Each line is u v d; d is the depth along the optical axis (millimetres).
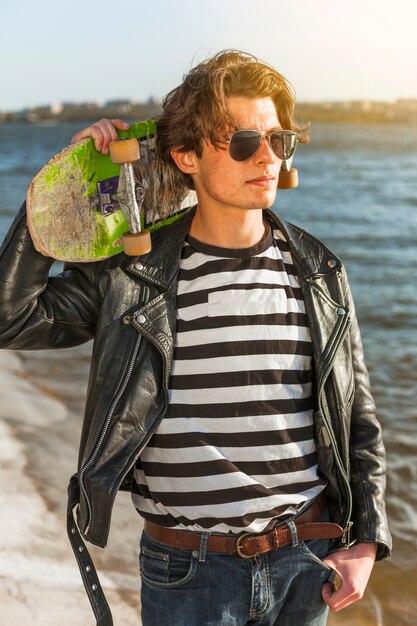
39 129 177125
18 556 3486
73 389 6148
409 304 11742
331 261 2119
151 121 2111
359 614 3527
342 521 2133
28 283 1970
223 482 1928
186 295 2016
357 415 2195
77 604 3217
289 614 2055
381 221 24875
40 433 5016
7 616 3082
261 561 1962
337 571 2049
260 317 1992
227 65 1949
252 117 1919
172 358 1977
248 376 1957
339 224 24031
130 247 1968
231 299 1989
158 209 2162
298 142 2105
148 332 1964
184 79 2031
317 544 2057
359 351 2209
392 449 5566
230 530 1939
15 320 1986
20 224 1960
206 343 1970
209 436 1952
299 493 2012
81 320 2094
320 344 2035
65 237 1964
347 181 42438
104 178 2029
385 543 2107
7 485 4164
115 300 2020
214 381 1958
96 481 1927
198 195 2061
